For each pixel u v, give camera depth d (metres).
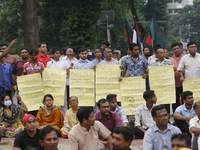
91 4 29.61
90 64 10.88
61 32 31.16
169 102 10.18
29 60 11.13
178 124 9.02
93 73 10.45
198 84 10.09
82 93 10.38
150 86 10.21
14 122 9.88
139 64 10.35
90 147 6.71
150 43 17.48
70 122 9.54
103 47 13.29
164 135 6.60
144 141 6.61
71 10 29.30
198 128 7.45
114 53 14.00
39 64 10.70
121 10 35.12
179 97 10.76
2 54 10.56
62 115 9.91
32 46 23.25
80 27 29.11
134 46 10.31
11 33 32.59
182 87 10.70
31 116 6.94
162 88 10.21
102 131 6.85
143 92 10.12
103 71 10.38
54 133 5.50
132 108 10.09
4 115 9.82
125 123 9.02
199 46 72.25
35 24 23.39
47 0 31.77
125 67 10.45
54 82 10.39
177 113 8.94
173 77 10.23
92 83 10.42
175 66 10.97
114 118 8.16
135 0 46.28
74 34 28.78
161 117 6.51
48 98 9.70
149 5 50.22
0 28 32.28
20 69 11.34
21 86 10.31
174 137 5.01
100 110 8.03
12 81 11.48
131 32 19.02
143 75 10.18
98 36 33.94
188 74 10.40
